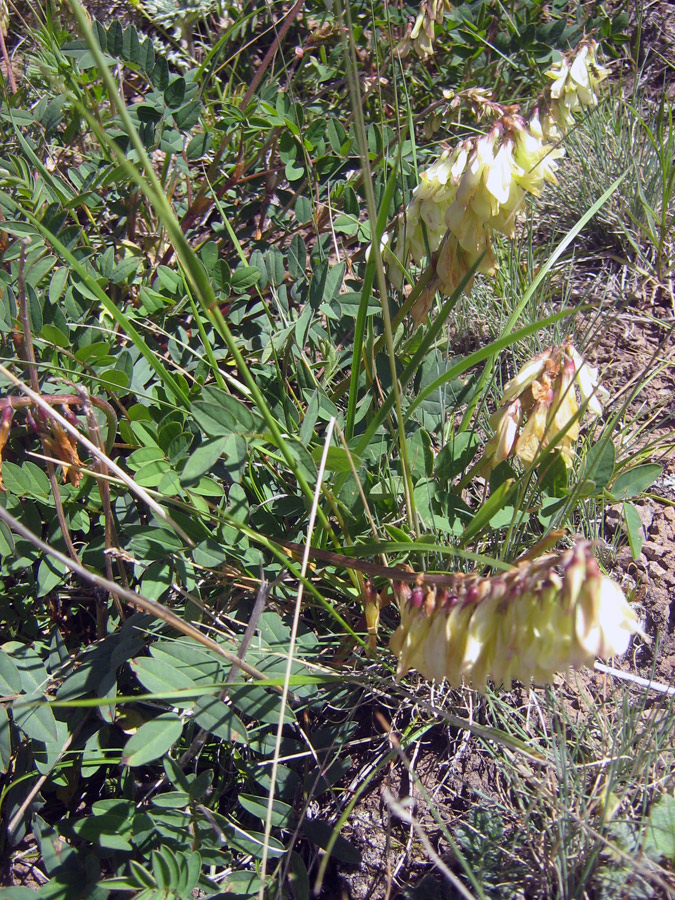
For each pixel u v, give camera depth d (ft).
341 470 0.75
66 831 0.75
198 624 0.81
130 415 0.87
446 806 0.84
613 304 1.29
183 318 1.12
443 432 0.95
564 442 0.79
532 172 0.75
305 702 0.82
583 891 0.72
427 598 0.62
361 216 1.23
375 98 1.39
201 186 1.23
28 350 0.73
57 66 1.16
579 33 1.50
